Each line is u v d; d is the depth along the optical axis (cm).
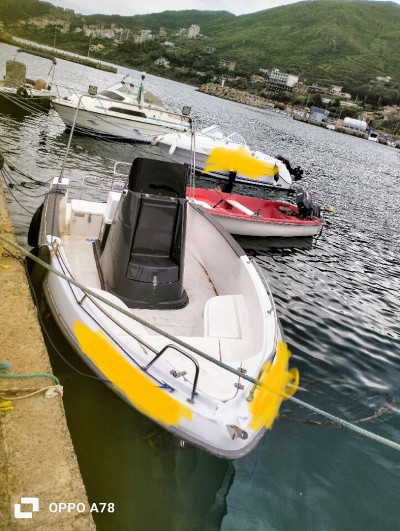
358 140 11238
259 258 1023
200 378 364
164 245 473
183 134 1716
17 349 330
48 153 1488
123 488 337
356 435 470
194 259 647
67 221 632
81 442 363
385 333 762
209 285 586
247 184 1828
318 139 6806
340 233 1445
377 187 2811
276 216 1289
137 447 367
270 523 343
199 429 320
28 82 2336
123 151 1791
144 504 329
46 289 456
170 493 344
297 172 1953
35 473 236
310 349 656
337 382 578
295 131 7231
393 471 427
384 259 1246
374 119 17925
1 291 401
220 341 429
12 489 224
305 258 1099
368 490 397
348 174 3148
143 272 460
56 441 259
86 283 501
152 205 450
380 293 966
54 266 458
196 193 1180
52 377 303
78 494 231
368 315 829
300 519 353
